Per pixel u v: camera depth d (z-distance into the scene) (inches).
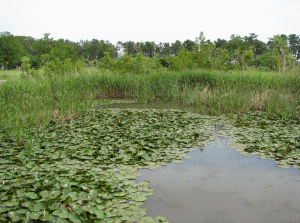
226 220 78.9
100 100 342.6
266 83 325.1
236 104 266.7
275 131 180.4
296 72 336.8
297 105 251.6
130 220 75.9
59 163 116.0
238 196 93.9
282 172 114.9
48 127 183.2
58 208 79.8
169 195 93.5
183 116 233.1
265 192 97.0
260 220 79.4
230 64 570.9
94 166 115.3
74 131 173.5
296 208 86.4
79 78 367.6
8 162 116.3
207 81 361.7
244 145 150.6
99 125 189.6
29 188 91.7
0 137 149.8
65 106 223.9
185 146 148.1
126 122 202.5
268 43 2358.5
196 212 83.0
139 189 96.0
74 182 97.1
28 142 144.5
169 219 78.7
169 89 369.1
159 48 2979.8
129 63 461.7
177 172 113.9
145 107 294.2
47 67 443.5
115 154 129.6
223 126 197.5
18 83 285.1
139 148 137.4
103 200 86.1
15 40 1951.3
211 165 122.3
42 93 259.6
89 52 2933.1
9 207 79.1
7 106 200.5
